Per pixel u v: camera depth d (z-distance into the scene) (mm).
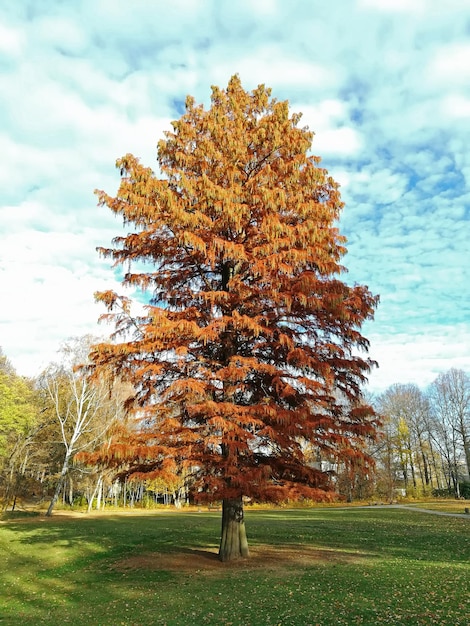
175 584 10914
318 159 13367
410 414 61188
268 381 11953
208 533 21453
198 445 11047
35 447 38812
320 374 11180
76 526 25922
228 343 12492
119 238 13148
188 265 13734
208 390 11250
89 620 9000
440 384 60625
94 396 36125
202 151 12633
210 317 12086
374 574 11117
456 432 58188
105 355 11977
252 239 12234
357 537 19953
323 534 20953
